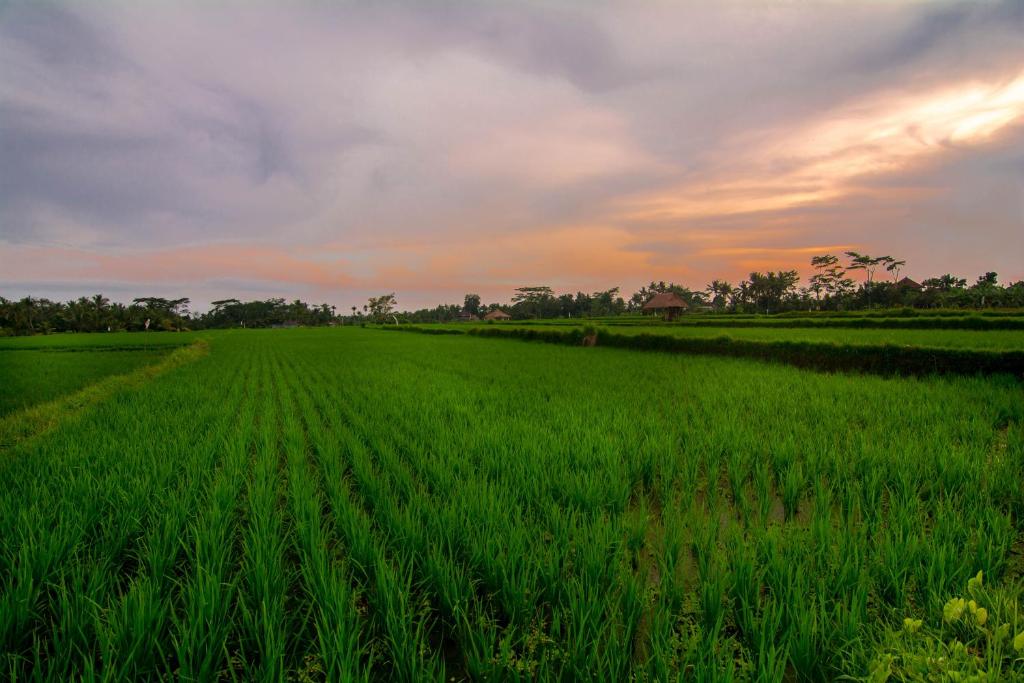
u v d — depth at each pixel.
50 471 6.41
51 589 3.88
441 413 9.87
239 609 3.62
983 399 9.64
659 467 6.06
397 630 3.16
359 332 74.62
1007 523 4.14
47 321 91.00
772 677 2.64
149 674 2.95
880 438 7.02
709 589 3.36
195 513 4.93
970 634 2.93
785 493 5.20
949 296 57.28
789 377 13.43
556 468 5.96
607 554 3.96
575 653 2.89
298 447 7.48
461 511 4.64
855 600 3.10
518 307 123.00
